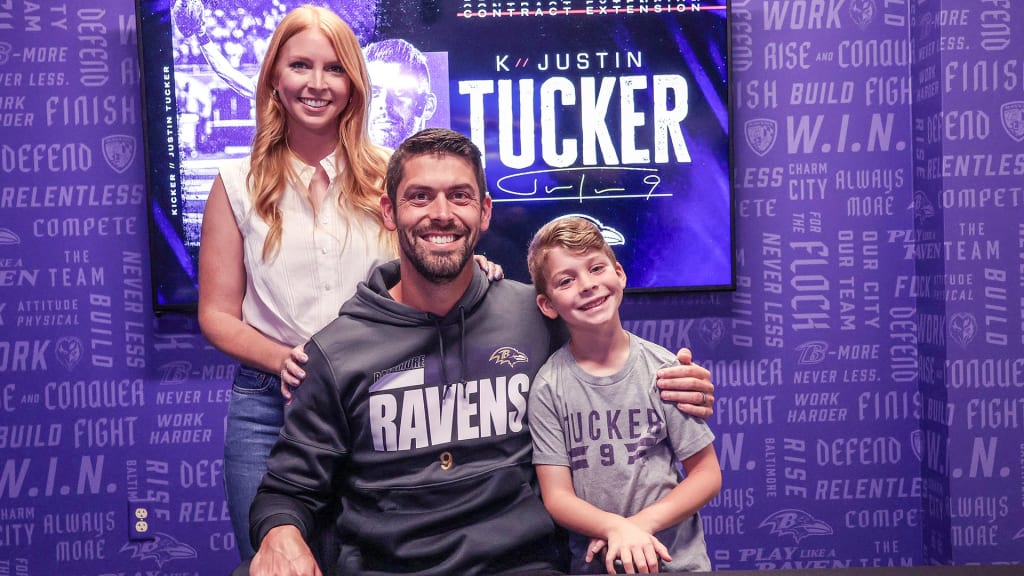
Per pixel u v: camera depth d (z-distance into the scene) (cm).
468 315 160
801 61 280
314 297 206
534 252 166
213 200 211
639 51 269
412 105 267
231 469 209
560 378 161
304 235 206
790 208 281
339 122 210
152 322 273
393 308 158
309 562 137
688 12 268
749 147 281
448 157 150
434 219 149
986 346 264
